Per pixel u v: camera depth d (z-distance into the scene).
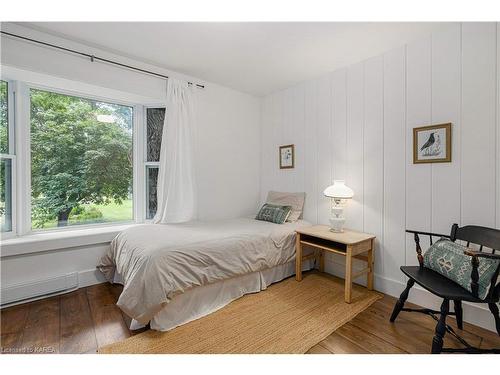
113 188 2.98
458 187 1.96
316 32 2.09
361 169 2.60
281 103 3.49
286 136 3.43
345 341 1.68
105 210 2.93
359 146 2.62
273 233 2.57
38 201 2.50
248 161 3.70
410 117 2.22
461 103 1.92
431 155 2.08
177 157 2.95
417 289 2.17
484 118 1.82
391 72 2.35
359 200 2.63
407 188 2.26
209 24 2.00
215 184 3.35
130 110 3.10
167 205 2.87
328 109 2.91
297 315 2.00
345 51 2.40
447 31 1.99
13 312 2.01
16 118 2.33
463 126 1.92
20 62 2.04
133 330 1.79
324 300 2.25
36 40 2.09
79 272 2.47
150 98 2.86
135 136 3.10
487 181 1.82
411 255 2.25
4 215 2.29
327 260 2.92
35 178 2.48
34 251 2.21
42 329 1.80
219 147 3.37
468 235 1.78
